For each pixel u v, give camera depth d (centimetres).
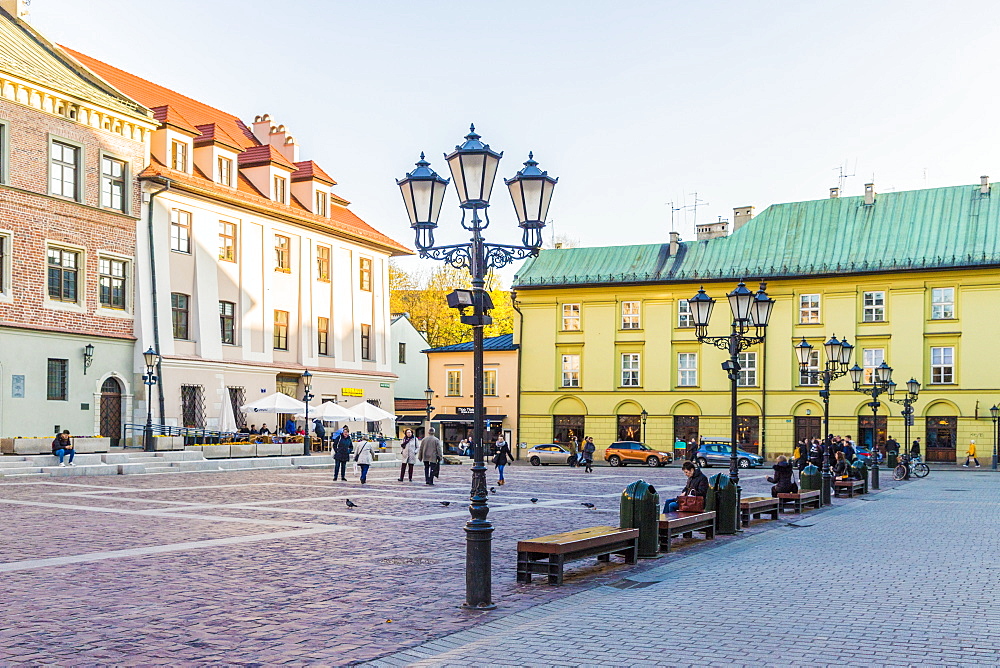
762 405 5938
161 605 1007
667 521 1470
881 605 1032
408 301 8725
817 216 6197
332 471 3775
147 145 4119
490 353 6575
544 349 6438
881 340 5722
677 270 6212
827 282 5853
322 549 1452
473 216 1052
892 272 5700
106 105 3888
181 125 4281
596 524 1919
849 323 5797
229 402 4209
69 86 3803
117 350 3928
